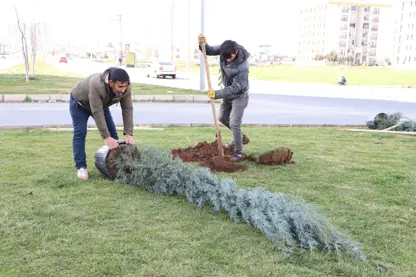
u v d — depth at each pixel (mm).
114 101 4680
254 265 2963
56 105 13500
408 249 3283
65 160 5703
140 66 64375
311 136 8469
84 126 4832
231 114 5980
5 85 17844
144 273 2812
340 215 3928
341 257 3119
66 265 2883
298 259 3092
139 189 4527
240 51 5648
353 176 5293
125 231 3436
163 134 8281
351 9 115875
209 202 4066
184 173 4320
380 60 118188
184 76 39219
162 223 3615
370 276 2875
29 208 3850
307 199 4344
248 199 3727
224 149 6637
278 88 26797
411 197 4520
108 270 2834
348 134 8828
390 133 8906
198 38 5777
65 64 57406
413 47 85875
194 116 11773
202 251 3131
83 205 3973
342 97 20453
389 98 20547
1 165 5309
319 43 122000
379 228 3656
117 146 4809
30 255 3002
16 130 8391
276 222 3395
